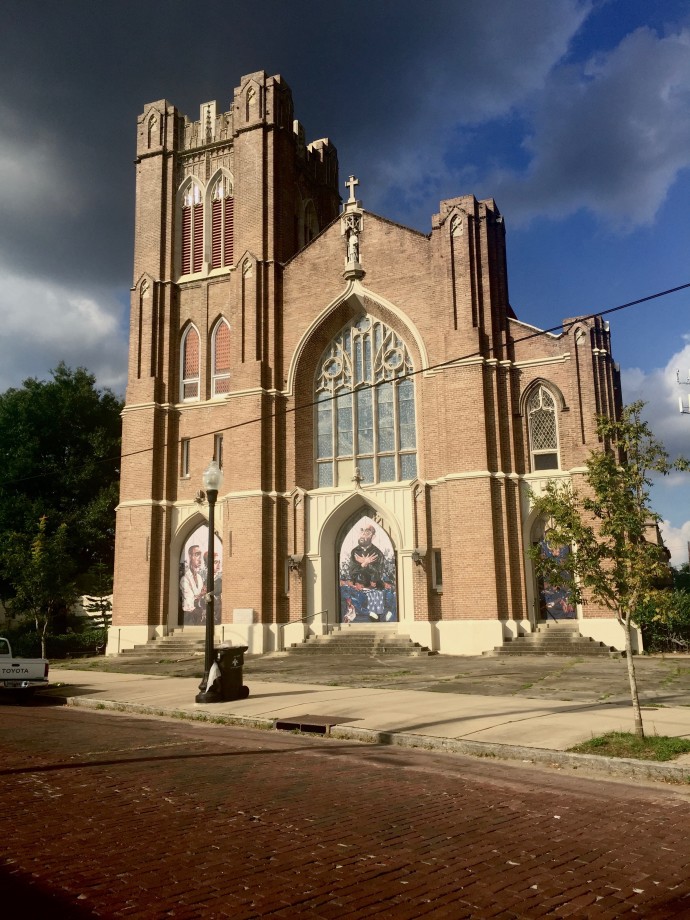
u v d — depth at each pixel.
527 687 18.17
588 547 12.12
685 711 13.91
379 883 5.94
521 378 30.72
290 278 34.59
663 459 12.15
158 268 36.62
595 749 10.86
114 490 43.84
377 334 33.62
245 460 32.50
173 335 36.41
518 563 28.91
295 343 33.88
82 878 5.96
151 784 9.34
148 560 33.53
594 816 8.00
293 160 38.19
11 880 5.89
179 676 23.59
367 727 13.23
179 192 38.09
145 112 38.62
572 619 28.98
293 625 31.41
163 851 6.66
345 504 32.19
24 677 19.16
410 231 32.81
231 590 31.64
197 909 5.36
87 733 13.75
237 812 8.00
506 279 32.09
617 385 41.00
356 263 33.28
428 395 31.38
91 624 45.91
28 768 10.31
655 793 9.13
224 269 36.16
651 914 5.40
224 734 13.74
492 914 5.38
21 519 41.00
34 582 31.36
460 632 28.41
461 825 7.58
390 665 24.81
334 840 7.04
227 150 37.47
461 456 29.52
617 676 20.16
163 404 35.47
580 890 5.83
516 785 9.49
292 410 31.77
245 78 36.47
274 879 5.99
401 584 30.64
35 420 44.47
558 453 29.91
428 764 10.87
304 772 10.22
